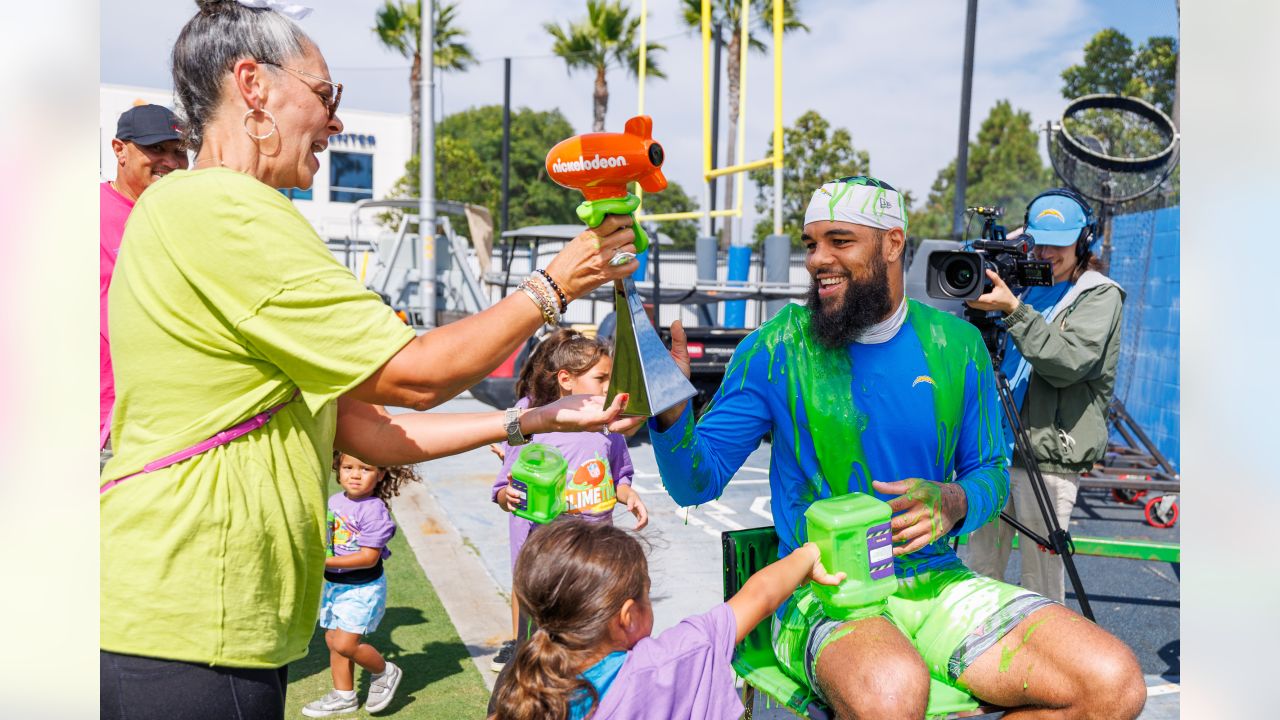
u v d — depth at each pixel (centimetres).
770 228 3972
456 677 367
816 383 235
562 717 173
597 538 183
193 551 152
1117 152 491
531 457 262
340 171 3962
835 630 212
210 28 162
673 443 216
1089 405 346
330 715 335
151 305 153
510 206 4634
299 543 164
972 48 1205
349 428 191
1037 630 209
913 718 193
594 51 3728
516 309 156
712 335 857
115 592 151
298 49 167
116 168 312
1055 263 366
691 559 526
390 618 430
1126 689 194
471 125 4900
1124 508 665
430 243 1473
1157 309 829
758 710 245
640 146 157
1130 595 473
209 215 150
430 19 1441
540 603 179
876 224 226
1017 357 361
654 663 174
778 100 1252
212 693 155
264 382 158
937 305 568
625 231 162
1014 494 359
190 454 154
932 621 227
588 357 340
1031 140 3753
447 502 639
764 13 3591
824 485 241
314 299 150
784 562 199
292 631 167
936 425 235
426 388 153
